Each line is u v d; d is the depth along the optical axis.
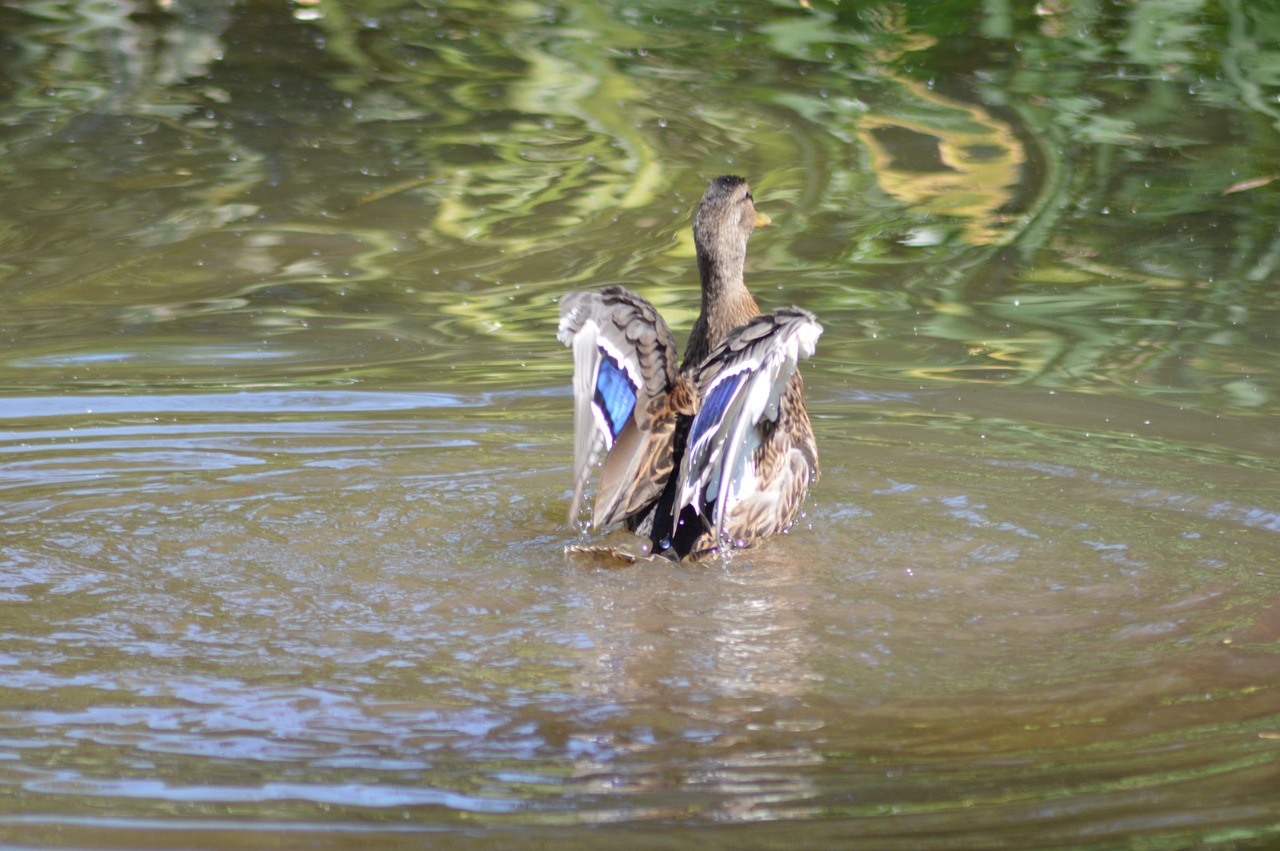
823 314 15.35
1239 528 9.32
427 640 7.52
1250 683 6.91
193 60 23.16
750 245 17.70
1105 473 10.51
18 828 5.49
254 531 9.27
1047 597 8.16
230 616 7.84
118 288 16.08
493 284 16.42
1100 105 21.88
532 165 19.94
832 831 5.48
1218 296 15.80
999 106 21.91
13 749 6.21
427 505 9.83
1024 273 16.73
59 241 17.41
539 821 5.58
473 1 25.81
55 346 14.23
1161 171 19.73
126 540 9.07
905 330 14.79
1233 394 12.67
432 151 20.34
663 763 6.11
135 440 11.35
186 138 20.47
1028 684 6.95
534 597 8.13
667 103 22.09
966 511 9.69
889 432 11.66
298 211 18.42
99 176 19.20
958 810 5.64
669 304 15.61
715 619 7.82
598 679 7.02
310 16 25.27
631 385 8.00
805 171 19.73
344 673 7.08
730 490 8.79
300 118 21.33
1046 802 5.71
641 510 8.95
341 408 12.29
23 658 7.23
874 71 23.25
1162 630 7.63
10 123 20.73
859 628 7.69
